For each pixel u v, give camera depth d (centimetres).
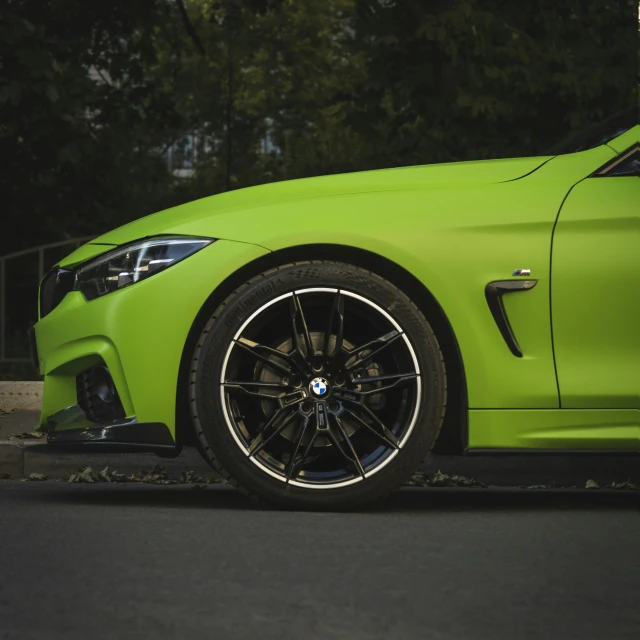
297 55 3353
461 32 1817
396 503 737
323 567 532
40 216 2075
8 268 1451
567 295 668
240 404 701
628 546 585
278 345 689
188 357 682
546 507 725
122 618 448
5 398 1151
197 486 825
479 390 668
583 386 666
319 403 677
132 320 673
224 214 683
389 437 676
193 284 671
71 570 524
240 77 3366
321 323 694
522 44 1870
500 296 669
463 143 1897
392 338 673
